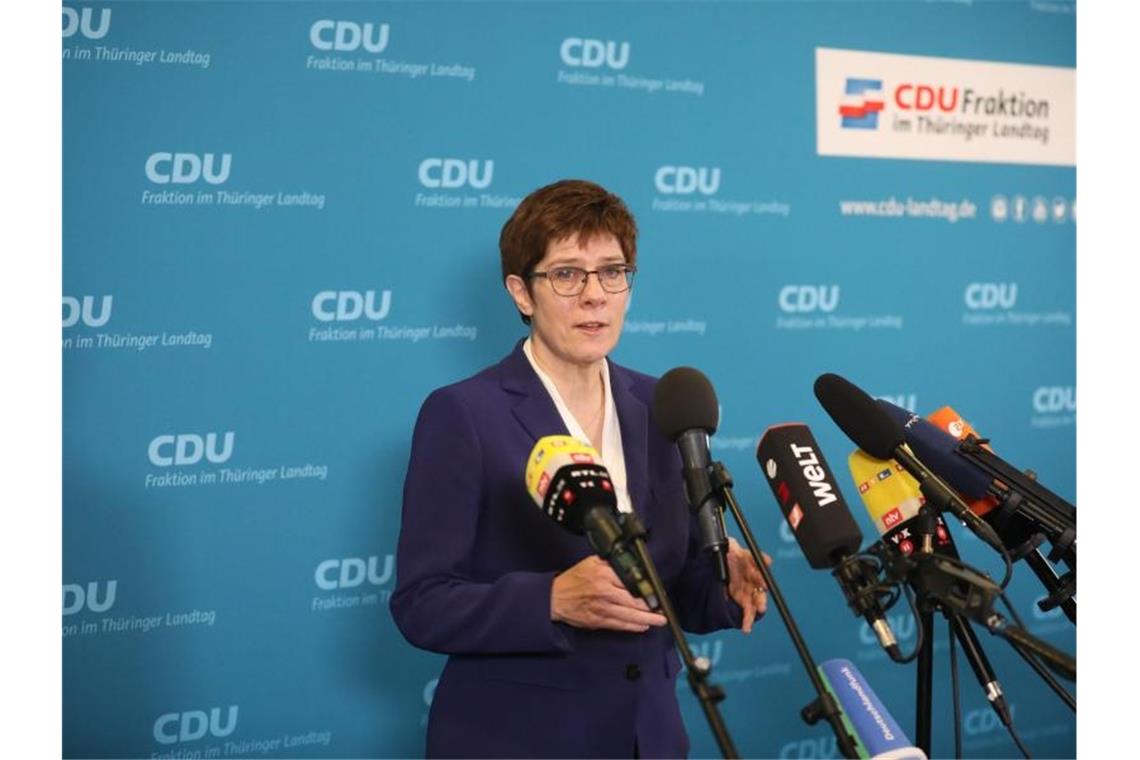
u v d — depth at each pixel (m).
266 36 2.78
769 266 3.26
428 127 2.92
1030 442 3.60
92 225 2.65
